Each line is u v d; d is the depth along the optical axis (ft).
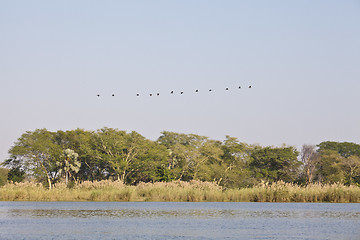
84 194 268.00
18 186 281.74
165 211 190.70
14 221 151.43
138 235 122.93
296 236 121.70
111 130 425.28
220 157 456.45
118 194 268.00
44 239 115.75
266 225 143.95
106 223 147.54
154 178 419.13
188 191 270.87
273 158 440.86
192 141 469.16
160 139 486.38
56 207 211.00
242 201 257.75
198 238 118.52
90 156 415.44
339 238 118.62
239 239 116.88
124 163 404.98
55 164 411.75
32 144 403.75
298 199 250.37
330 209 203.31
